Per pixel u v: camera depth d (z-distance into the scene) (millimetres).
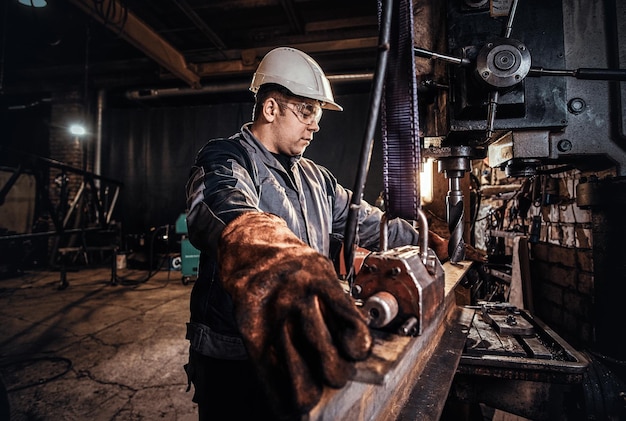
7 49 5633
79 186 6363
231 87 5852
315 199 1143
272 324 382
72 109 6430
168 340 2984
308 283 386
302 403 348
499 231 2875
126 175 6535
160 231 6066
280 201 1020
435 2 1187
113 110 6547
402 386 823
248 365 1021
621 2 1221
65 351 2779
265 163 1026
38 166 3990
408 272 542
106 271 5930
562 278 1920
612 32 1250
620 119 1209
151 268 5508
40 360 2619
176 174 6422
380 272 573
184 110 6395
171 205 6434
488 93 1026
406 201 615
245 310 387
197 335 1019
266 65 1050
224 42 5270
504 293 2756
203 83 6016
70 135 6391
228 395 1028
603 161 1312
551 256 2053
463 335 1181
